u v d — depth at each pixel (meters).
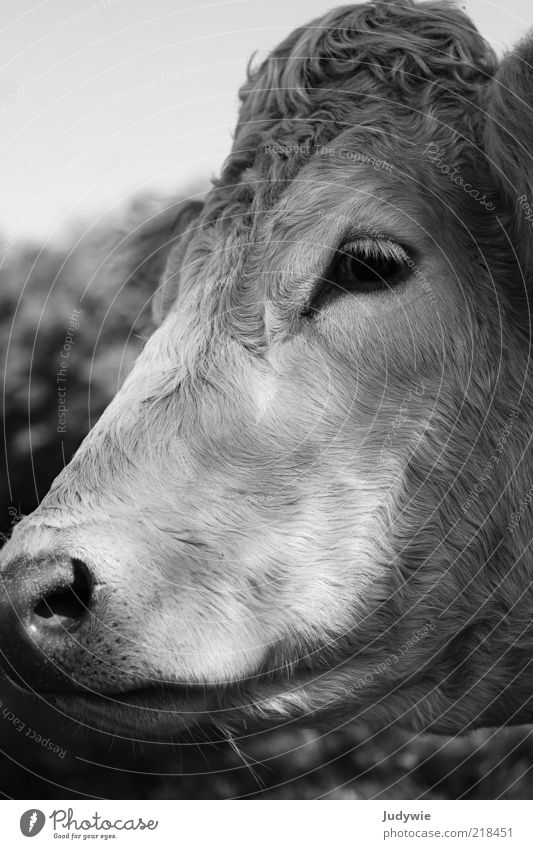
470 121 2.34
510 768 4.51
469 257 2.26
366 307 2.19
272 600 2.14
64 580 2.05
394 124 2.33
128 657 2.06
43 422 4.82
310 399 2.19
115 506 2.13
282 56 2.57
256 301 2.25
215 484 2.17
